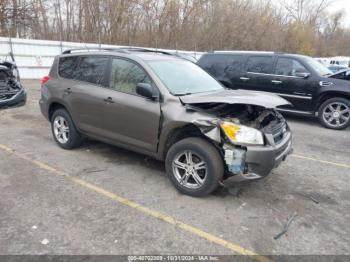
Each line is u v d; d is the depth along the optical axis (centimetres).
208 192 368
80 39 2212
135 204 358
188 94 408
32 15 1900
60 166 461
